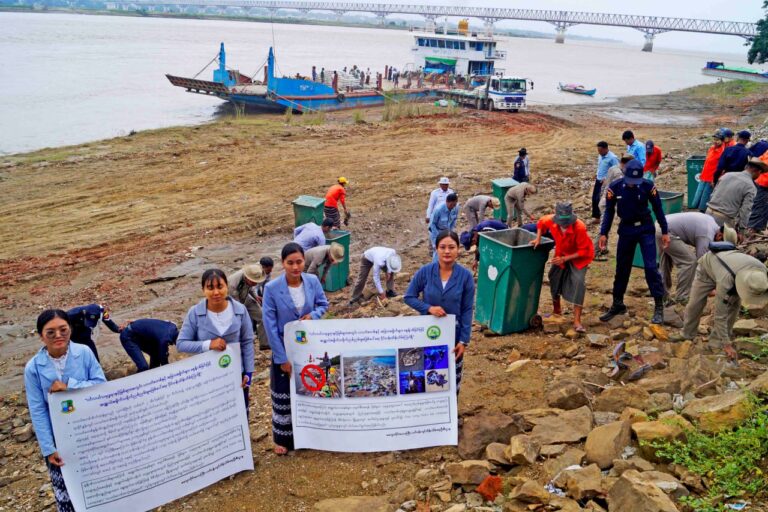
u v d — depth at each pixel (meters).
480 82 47.31
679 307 7.68
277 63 77.44
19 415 7.26
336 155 23.47
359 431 5.12
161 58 74.81
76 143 27.16
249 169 20.86
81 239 14.23
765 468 4.30
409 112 34.75
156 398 4.61
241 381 5.01
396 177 20.17
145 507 4.68
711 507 3.90
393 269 9.30
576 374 6.12
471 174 20.58
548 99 51.53
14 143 26.81
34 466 6.16
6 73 51.47
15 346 9.43
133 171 20.28
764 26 51.28
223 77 41.19
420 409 5.13
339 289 10.72
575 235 7.01
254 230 14.91
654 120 37.62
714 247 6.12
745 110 41.72
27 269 12.46
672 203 9.52
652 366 6.14
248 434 5.09
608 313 7.62
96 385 4.37
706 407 5.00
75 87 45.38
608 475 4.49
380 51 118.50
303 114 34.12
